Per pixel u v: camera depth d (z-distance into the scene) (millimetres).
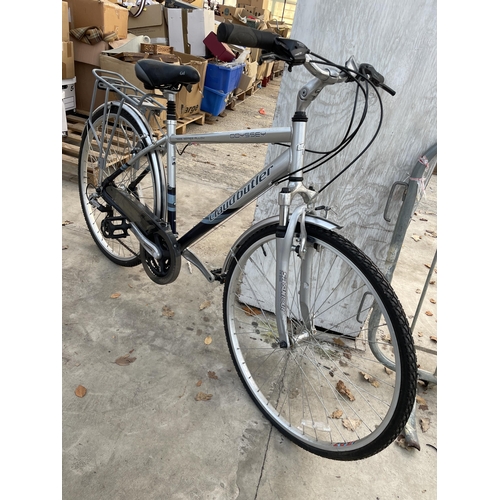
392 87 1533
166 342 1830
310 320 1445
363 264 1187
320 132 1682
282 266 1242
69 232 2475
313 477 1384
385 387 1789
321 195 1799
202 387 1644
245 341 1926
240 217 3051
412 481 1412
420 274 2736
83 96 3559
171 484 1289
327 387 1748
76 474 1270
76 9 3303
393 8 1416
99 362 1671
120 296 2053
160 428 1455
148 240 1769
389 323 1165
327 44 1525
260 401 1563
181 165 3756
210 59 4793
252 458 1411
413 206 1614
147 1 4598
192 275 2305
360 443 1300
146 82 1636
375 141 1639
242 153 4379
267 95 7648
